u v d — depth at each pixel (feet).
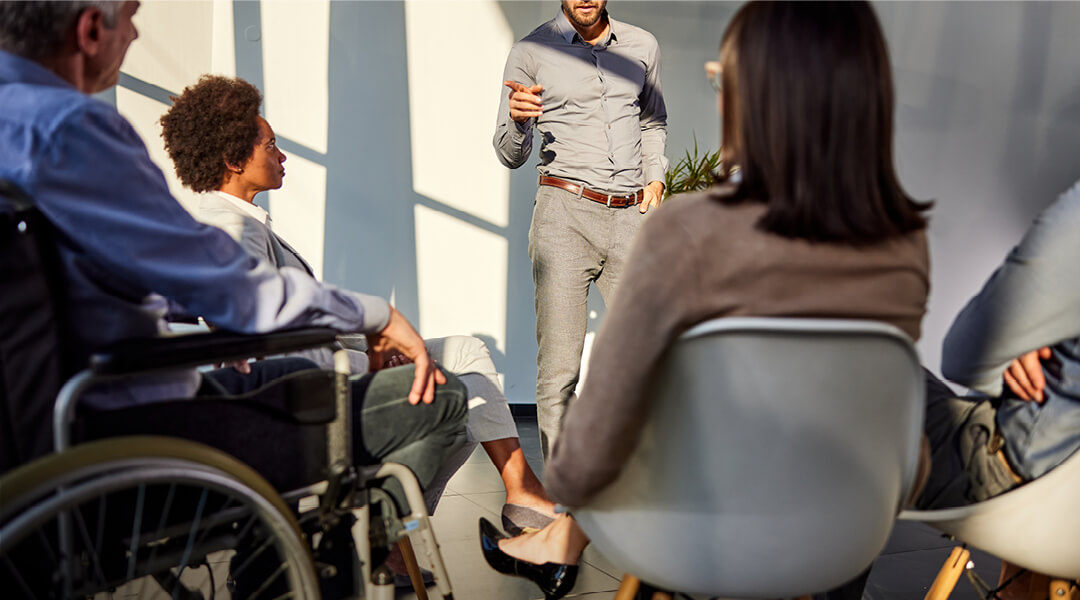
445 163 15.07
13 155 3.17
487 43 15.16
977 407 4.12
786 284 2.87
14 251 3.05
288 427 3.63
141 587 5.38
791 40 2.92
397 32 14.75
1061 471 3.57
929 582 6.78
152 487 3.31
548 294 9.55
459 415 4.37
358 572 5.14
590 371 3.05
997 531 3.76
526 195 15.53
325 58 14.64
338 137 14.67
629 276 2.93
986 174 15.94
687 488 3.10
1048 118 16.08
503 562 4.75
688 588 3.28
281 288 3.64
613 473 3.12
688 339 2.91
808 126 2.87
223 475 3.14
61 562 2.98
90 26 3.60
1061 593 3.99
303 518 3.84
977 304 3.95
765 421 2.96
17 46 3.46
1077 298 3.61
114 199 3.29
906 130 15.31
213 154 6.39
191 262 3.43
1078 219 3.61
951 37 15.55
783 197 2.87
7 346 3.04
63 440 2.93
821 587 3.25
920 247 3.18
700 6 15.67
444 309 15.16
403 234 14.94
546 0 15.33
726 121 3.17
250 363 4.69
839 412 2.99
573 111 9.46
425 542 4.00
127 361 2.98
